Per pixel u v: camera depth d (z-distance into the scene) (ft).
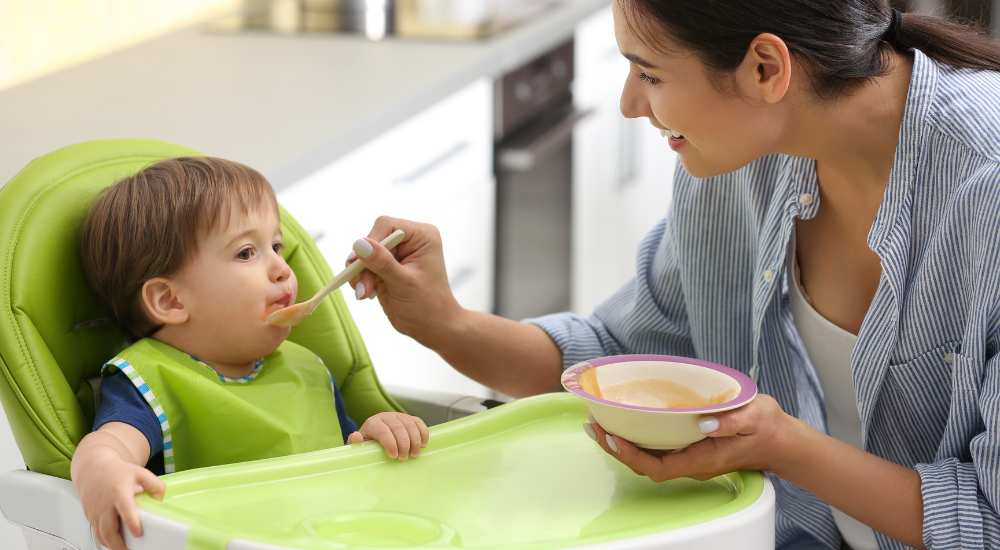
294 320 4.42
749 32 3.84
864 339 4.38
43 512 3.81
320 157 6.43
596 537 3.25
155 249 4.33
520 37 9.31
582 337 5.29
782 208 4.66
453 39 9.14
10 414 4.04
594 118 11.26
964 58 4.39
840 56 4.00
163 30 9.57
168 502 3.60
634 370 3.94
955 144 4.13
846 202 4.53
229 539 3.19
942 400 4.43
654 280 5.37
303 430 4.43
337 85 7.75
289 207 6.23
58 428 4.00
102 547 3.57
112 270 4.35
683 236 5.10
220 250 4.40
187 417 4.26
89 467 3.61
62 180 4.46
